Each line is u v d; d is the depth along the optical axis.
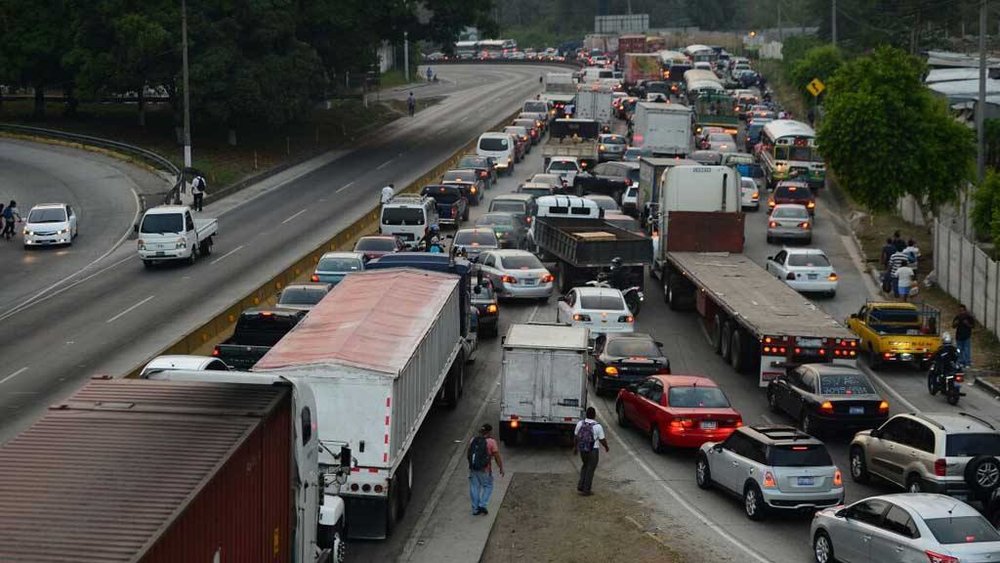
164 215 51.53
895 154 52.62
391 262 37.66
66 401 16.47
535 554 23.19
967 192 53.97
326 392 23.19
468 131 105.38
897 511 20.80
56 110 98.44
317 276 43.62
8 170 77.69
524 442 31.42
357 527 23.53
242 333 34.69
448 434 31.55
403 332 27.05
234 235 59.69
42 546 11.91
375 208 62.69
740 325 37.03
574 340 30.91
